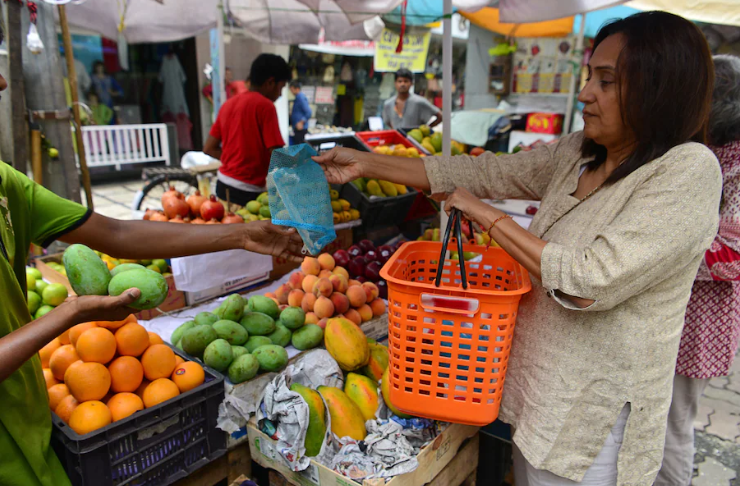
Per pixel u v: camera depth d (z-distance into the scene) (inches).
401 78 249.3
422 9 142.8
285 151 61.1
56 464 57.2
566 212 61.7
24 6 127.6
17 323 51.6
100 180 384.2
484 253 78.5
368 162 73.2
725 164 77.0
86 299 46.4
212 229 69.9
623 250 50.8
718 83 75.9
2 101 132.7
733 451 123.9
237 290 122.6
